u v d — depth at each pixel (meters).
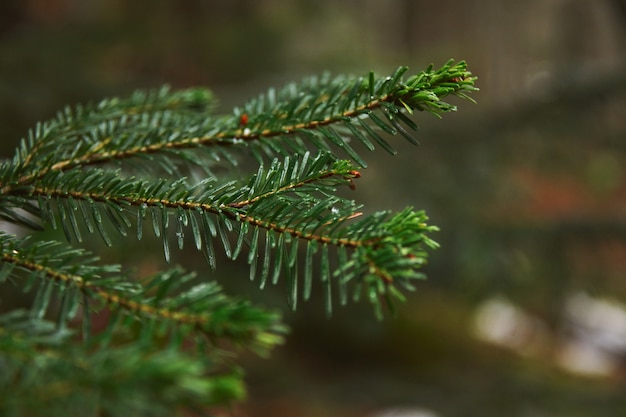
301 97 1.08
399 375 6.11
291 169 0.87
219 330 0.81
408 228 0.79
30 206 0.92
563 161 4.87
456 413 4.40
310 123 1.02
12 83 4.39
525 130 4.78
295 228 0.82
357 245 0.79
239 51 5.91
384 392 5.07
